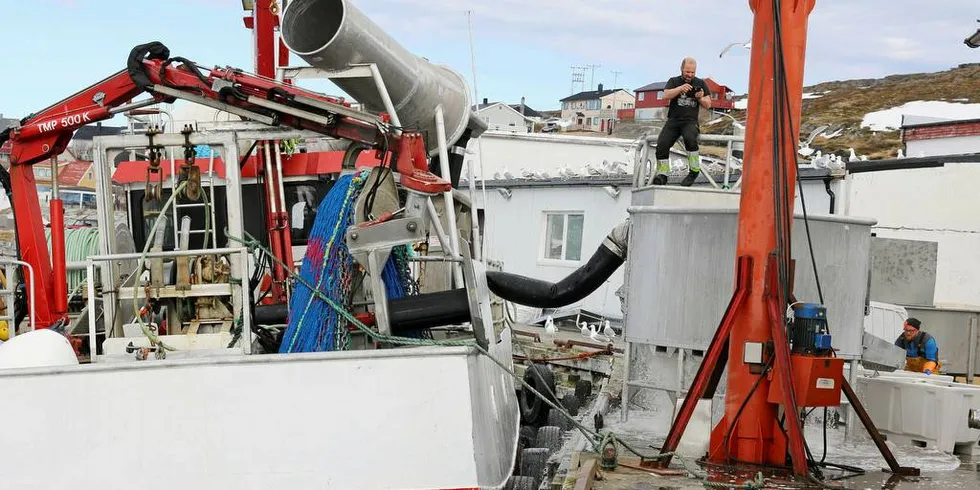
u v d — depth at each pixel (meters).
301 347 6.19
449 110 8.17
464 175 23.16
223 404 5.44
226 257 6.79
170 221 8.75
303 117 6.65
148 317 6.43
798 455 6.65
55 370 5.41
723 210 8.42
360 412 5.46
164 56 6.88
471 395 5.51
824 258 8.41
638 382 9.09
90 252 9.62
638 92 91.88
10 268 7.09
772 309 6.94
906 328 12.54
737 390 7.21
